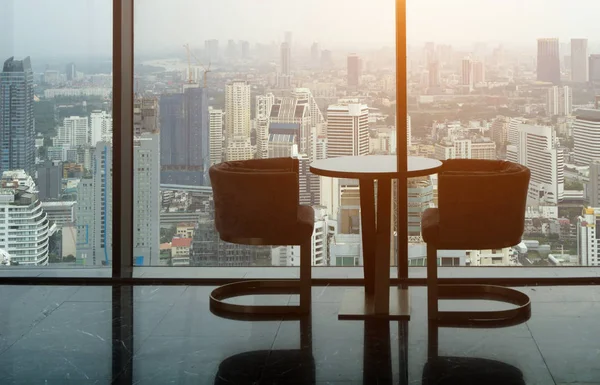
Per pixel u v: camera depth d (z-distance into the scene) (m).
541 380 3.84
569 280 5.68
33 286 5.80
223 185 4.94
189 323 4.84
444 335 4.55
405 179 5.79
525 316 4.91
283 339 4.51
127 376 3.95
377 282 4.89
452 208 4.73
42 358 4.23
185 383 3.85
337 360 4.15
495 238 4.75
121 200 5.97
